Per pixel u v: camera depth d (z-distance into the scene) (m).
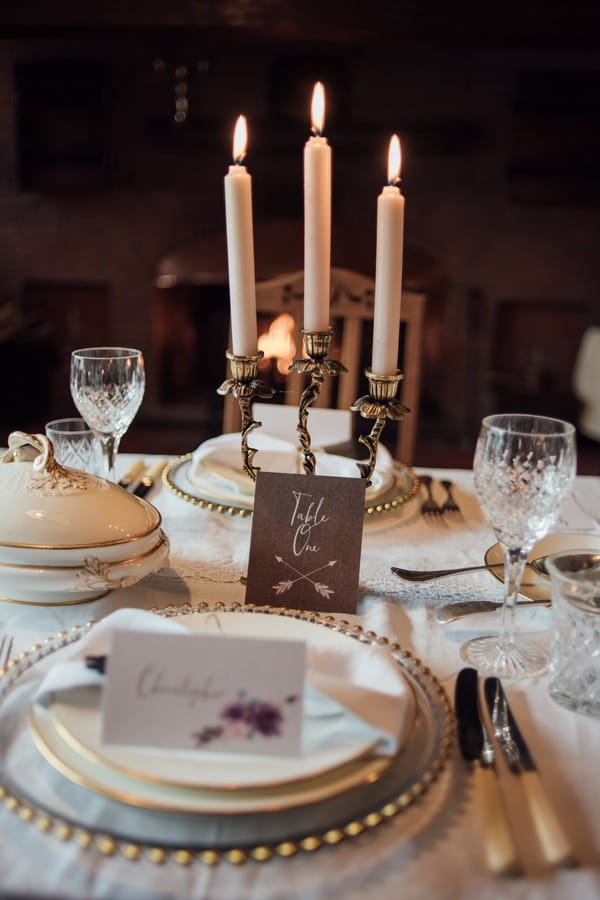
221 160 4.24
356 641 0.74
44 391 4.27
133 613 0.71
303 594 0.92
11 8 3.71
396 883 0.54
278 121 4.18
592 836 0.59
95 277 4.39
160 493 1.26
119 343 4.48
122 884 0.53
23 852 0.55
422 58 4.11
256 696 0.61
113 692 0.60
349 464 1.18
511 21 3.75
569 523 1.20
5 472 0.91
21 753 0.63
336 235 4.23
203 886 0.53
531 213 4.26
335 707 0.62
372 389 0.87
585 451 4.09
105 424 1.16
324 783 0.58
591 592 0.71
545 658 0.83
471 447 4.42
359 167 4.22
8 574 0.84
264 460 1.19
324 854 0.56
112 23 3.76
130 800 0.56
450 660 0.82
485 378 4.44
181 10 3.73
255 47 4.03
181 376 4.73
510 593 0.83
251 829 0.56
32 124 4.16
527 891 0.54
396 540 1.13
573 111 4.07
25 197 4.29
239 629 0.75
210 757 0.59
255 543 0.93
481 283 4.35
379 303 0.84
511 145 4.16
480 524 1.20
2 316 4.25
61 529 0.85
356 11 3.75
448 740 0.64
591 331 3.96
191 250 4.32
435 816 0.60
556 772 0.66
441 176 4.23
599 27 3.74
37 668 0.73
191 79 4.16
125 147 4.24
